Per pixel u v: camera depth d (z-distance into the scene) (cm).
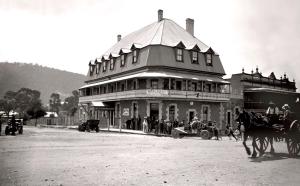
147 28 4966
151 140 2273
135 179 862
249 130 1317
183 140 2333
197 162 1166
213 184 814
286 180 866
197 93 3978
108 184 800
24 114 6200
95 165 1081
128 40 5319
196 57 4347
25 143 1900
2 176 885
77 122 5753
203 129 2681
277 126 1405
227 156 1350
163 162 1161
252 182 841
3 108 4241
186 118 3959
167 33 4378
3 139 2222
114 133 3366
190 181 845
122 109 4409
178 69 4128
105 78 5181
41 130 3953
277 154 1427
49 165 1073
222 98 4266
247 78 4853
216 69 4541
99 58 5672
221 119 4338
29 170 977
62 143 1939
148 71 4003
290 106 1415
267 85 5138
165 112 3828
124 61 4588
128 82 4419
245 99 4775
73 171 967
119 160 1204
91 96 5378
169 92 3762
